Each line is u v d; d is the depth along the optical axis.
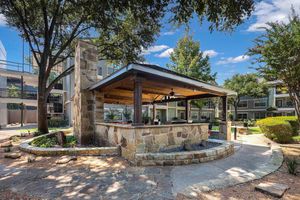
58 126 19.20
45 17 10.03
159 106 25.83
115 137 6.13
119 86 7.34
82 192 3.14
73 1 6.31
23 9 10.15
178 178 3.83
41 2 9.66
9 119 24.58
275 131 8.77
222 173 4.17
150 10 4.80
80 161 5.00
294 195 3.04
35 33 11.40
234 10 4.43
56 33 11.59
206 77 16.69
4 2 9.08
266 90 28.17
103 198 2.93
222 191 3.18
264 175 3.93
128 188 3.31
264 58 8.98
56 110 23.14
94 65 8.47
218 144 6.84
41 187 3.34
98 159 5.20
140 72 5.33
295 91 9.15
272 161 5.02
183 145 6.29
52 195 3.02
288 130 8.52
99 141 7.45
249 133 13.07
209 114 34.59
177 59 17.19
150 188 3.31
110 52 13.24
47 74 10.74
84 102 7.94
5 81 19.22
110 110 19.73
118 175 3.98
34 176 3.88
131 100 11.67
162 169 4.42
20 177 3.82
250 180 3.66
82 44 8.21
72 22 11.84
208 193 3.10
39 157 5.36
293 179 3.74
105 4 4.94
